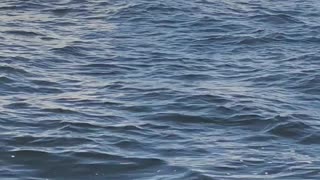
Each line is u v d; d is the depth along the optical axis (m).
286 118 16.25
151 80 19.36
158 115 16.48
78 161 13.96
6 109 16.62
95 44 22.73
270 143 15.09
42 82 18.83
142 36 24.00
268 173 13.68
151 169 13.74
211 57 21.92
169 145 14.84
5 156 14.08
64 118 16.14
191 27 25.19
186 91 18.23
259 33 24.59
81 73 19.84
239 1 28.83
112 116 16.39
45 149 14.40
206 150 14.63
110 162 13.95
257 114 16.50
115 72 20.05
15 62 20.20
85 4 27.36
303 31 25.25
